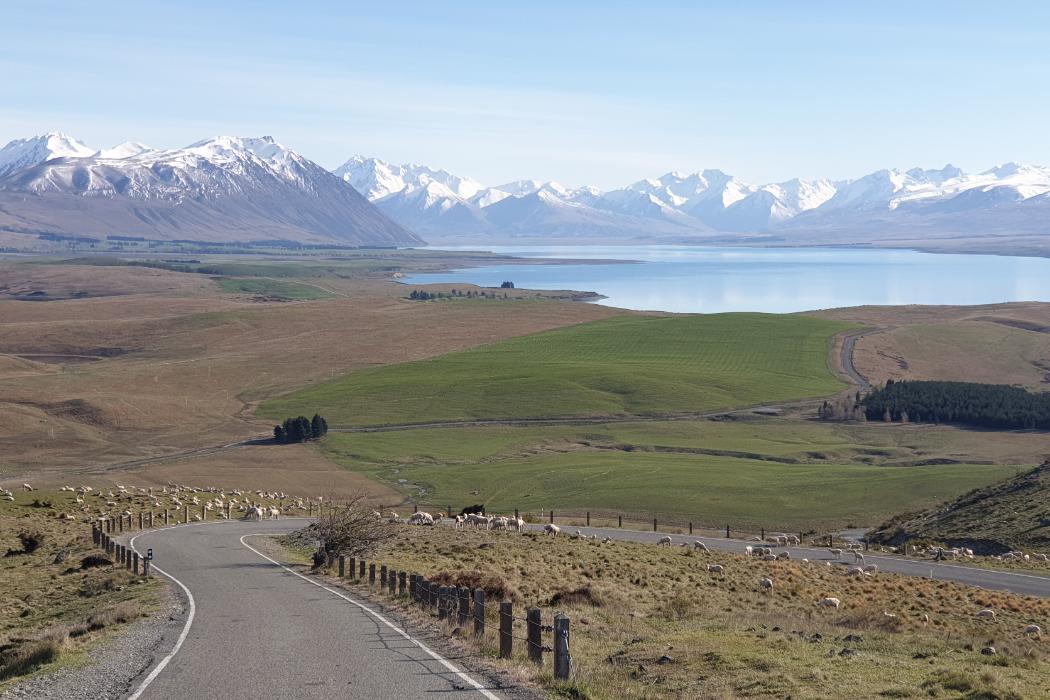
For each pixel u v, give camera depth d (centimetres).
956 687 1894
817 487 8669
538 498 8638
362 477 10144
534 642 2020
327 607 2858
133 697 1712
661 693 1822
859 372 16612
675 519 7500
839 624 2998
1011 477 8269
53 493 8044
